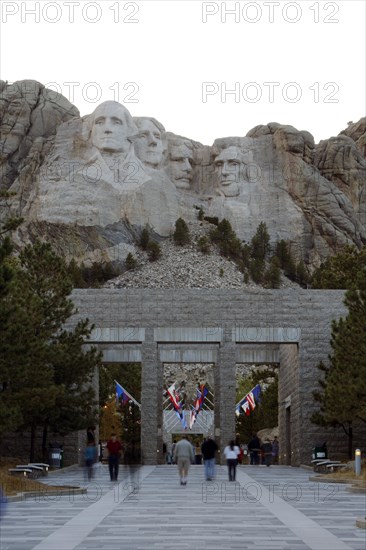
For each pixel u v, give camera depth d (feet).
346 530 82.74
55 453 211.61
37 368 179.83
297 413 233.35
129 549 70.28
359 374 188.03
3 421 150.10
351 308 194.18
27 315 174.19
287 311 233.35
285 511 101.04
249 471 201.05
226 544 73.15
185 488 139.74
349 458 219.82
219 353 233.14
